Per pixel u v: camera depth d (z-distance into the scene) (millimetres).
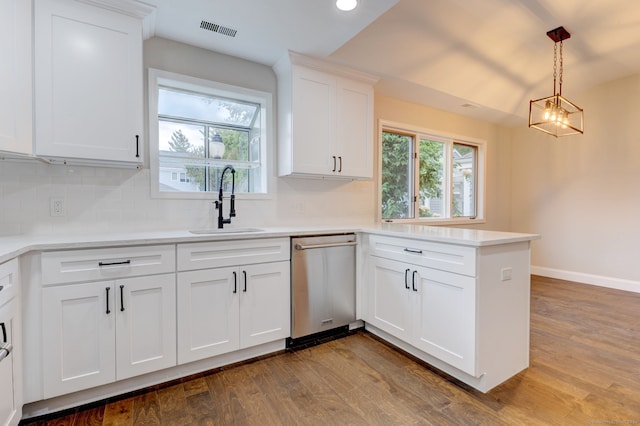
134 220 2270
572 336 2549
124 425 1535
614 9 2570
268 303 2234
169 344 1876
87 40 1839
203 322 1985
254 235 2152
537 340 2477
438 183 4301
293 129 2641
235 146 2906
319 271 2463
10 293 1366
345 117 2914
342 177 3029
